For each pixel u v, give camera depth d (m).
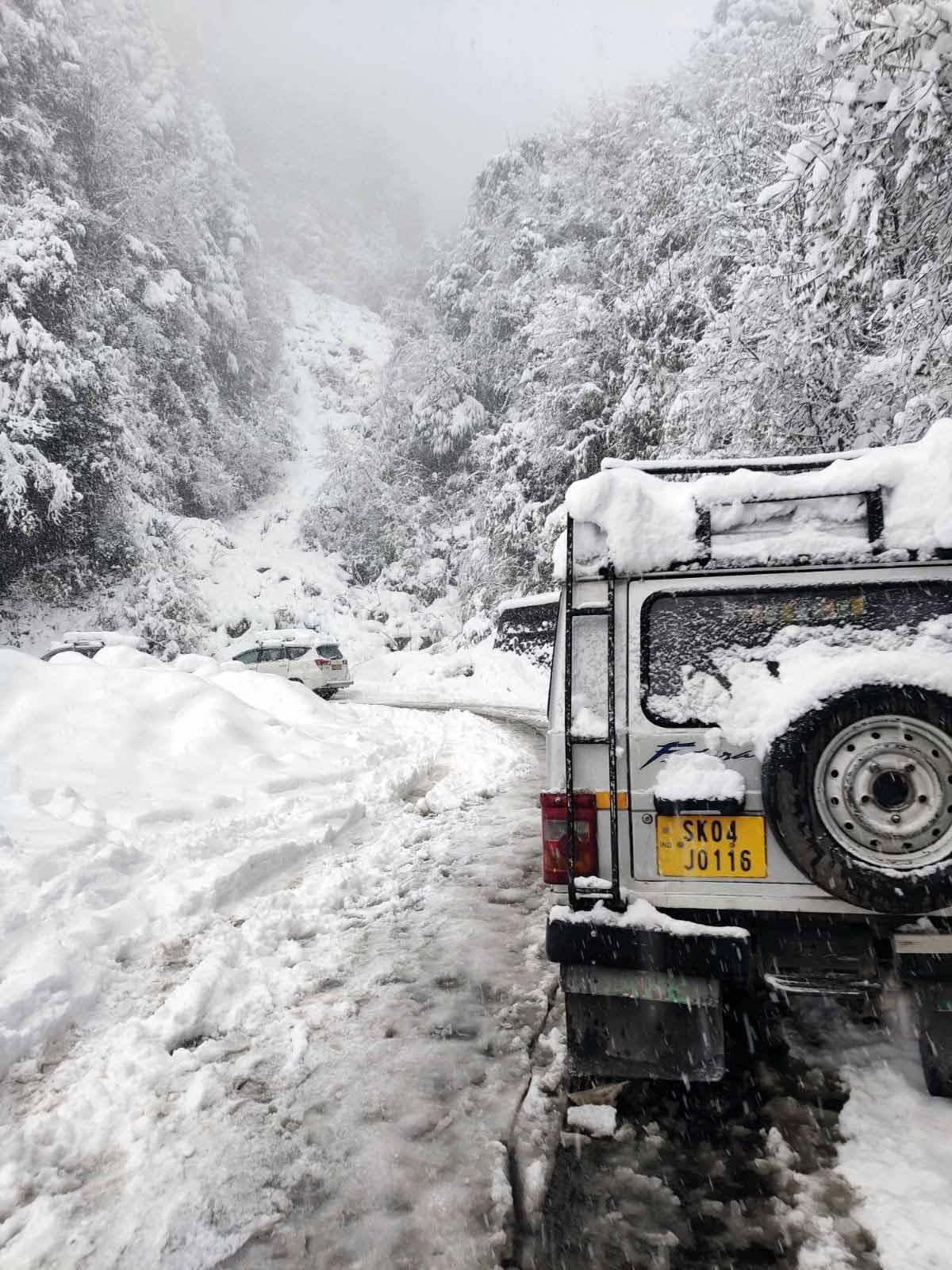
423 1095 3.11
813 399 12.25
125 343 38.50
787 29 24.58
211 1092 3.13
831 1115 2.87
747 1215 2.39
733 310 13.27
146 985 4.12
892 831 2.58
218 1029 3.70
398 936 4.86
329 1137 2.84
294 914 5.20
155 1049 3.43
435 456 38.81
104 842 5.82
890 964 2.81
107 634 22.50
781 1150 2.69
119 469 29.84
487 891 5.70
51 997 3.75
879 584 2.97
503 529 27.31
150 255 41.91
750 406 12.73
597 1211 2.44
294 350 62.88
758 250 13.29
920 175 8.07
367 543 39.06
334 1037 3.60
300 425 55.88
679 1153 2.71
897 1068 3.10
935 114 7.51
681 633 3.06
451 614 34.72
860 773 2.60
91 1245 2.34
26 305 27.92
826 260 9.26
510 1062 3.36
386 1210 2.46
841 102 8.12
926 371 9.19
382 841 6.99
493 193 41.78
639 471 3.36
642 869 2.90
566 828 2.98
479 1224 2.39
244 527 42.78
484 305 36.47
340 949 4.64
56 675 9.03
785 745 2.65
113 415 29.89
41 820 6.02
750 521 3.10
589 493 3.17
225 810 7.30
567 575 3.15
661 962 2.79
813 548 3.01
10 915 4.42
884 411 11.13
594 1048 2.92
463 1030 3.65
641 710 2.98
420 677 25.42
